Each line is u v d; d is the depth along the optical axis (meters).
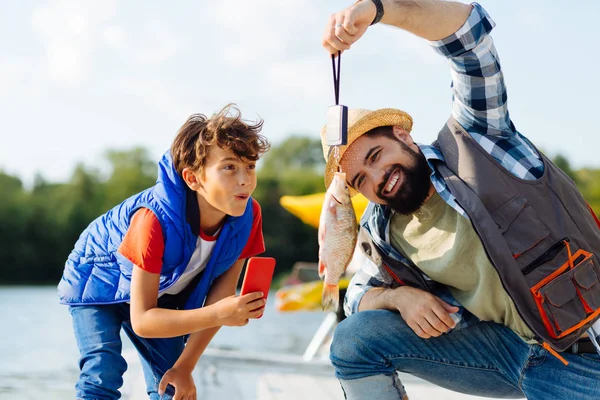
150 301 2.74
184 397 2.84
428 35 2.53
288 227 42.16
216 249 2.89
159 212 2.74
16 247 42.12
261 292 2.60
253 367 6.03
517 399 2.97
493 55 2.56
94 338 2.96
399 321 2.76
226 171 2.71
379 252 2.83
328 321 6.55
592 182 41.84
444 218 2.65
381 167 2.66
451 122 2.68
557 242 2.43
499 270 2.39
